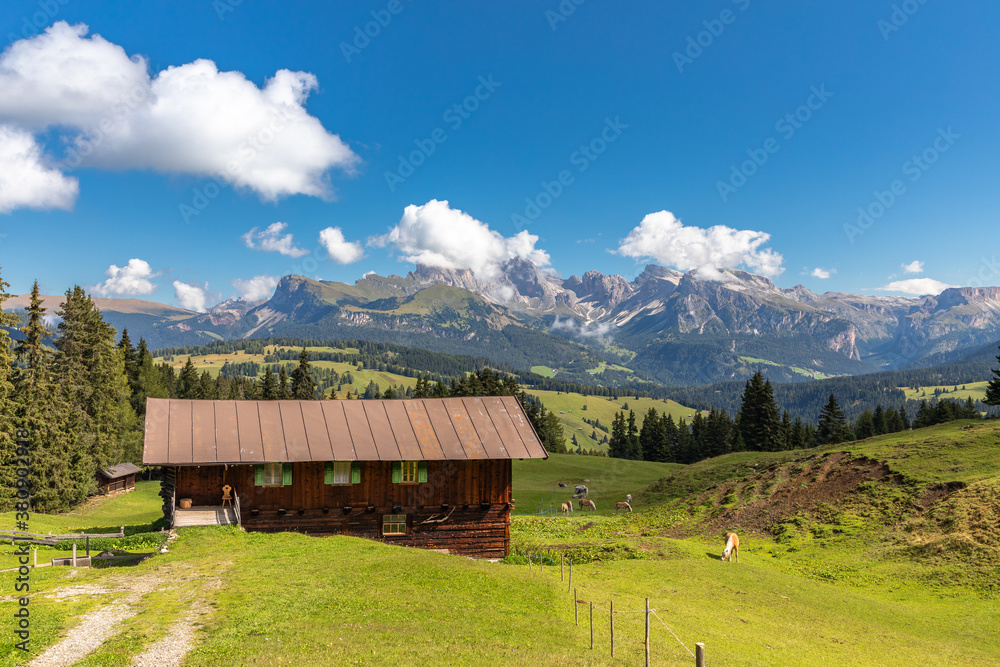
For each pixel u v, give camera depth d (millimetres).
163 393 118562
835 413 132125
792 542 43281
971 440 49062
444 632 18469
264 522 34875
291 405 38812
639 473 97750
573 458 110812
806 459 57188
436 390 136250
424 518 36969
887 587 33719
